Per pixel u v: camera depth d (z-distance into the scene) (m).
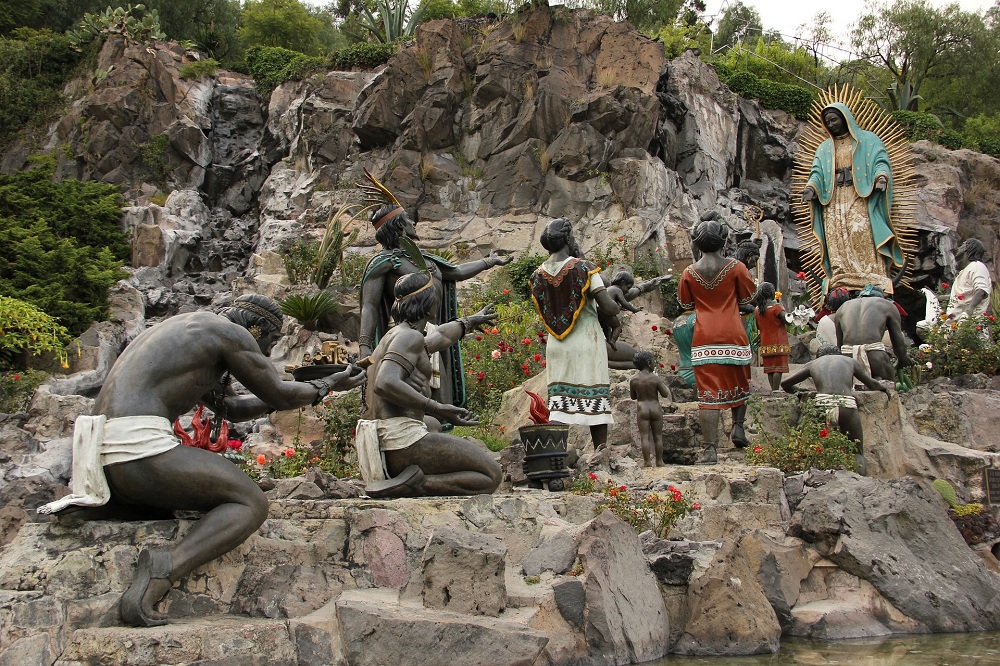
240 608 6.11
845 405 11.16
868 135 18.31
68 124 28.67
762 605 7.78
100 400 6.12
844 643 8.01
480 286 21.44
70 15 37.28
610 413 10.14
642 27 39.62
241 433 13.57
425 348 8.05
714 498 9.53
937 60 44.38
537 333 15.34
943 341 15.52
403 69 26.36
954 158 32.56
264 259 22.14
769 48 42.91
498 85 25.67
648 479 9.83
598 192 24.41
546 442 9.25
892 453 11.85
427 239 24.22
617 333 10.38
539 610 6.46
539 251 23.50
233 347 6.36
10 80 30.12
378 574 6.69
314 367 10.37
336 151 26.97
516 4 27.55
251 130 31.08
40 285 18.31
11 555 5.86
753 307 11.60
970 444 13.16
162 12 38.44
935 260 29.58
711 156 28.22
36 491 9.85
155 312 22.25
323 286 20.23
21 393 14.01
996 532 11.40
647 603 7.30
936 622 8.62
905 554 9.05
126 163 28.12
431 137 25.80
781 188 31.36
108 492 5.94
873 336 13.77
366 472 7.75
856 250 18.03
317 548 6.64
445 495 7.80
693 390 13.87
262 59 32.09
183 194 27.31
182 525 6.11
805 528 9.05
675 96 27.66
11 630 5.43
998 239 32.03
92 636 5.38
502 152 25.28
